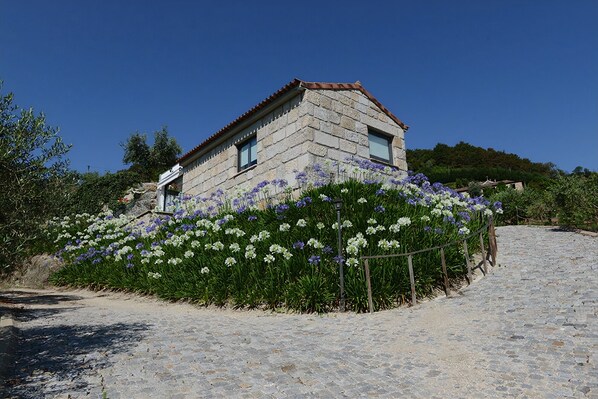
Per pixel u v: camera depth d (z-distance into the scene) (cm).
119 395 323
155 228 1184
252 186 1369
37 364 401
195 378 366
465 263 805
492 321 545
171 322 623
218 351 451
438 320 578
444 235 821
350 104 1338
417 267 723
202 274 841
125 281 1030
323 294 680
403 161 1512
